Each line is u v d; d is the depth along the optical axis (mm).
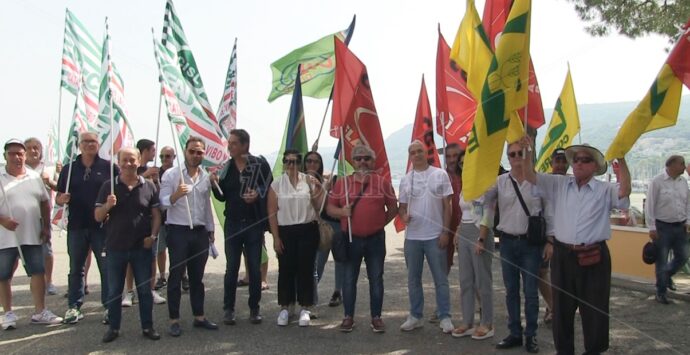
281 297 6402
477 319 6719
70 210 6520
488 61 5863
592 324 4898
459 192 6312
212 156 6816
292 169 6414
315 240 6387
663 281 7629
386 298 7891
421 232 6113
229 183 6402
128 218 5766
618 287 8656
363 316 6871
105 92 6809
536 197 5438
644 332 6203
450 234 6230
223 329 6281
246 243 6457
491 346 5652
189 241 6129
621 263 9156
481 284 5902
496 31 6793
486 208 5766
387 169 6434
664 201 7672
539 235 5348
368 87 6352
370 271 6145
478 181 5090
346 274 6188
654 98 4801
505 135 5109
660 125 4797
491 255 5906
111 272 5801
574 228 4953
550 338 5902
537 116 6867
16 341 5820
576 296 4992
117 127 7086
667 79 4805
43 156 7910
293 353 5457
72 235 6512
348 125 6312
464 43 6586
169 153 7961
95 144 6594
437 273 6121
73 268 6531
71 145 7277
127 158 5734
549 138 8539
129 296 7406
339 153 6906
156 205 5977
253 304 6500
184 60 7012
